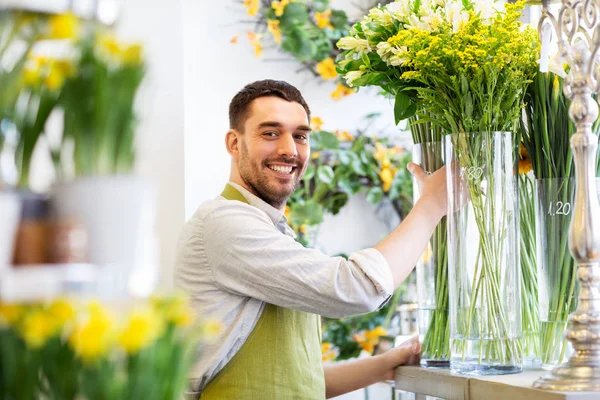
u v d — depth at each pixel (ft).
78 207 3.30
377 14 7.84
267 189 8.59
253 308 7.80
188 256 8.01
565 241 6.91
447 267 7.54
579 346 5.85
